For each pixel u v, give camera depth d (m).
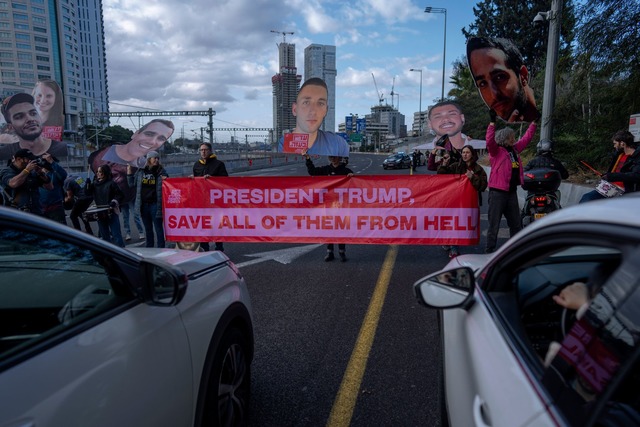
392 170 38.50
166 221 7.57
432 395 3.42
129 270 2.12
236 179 7.29
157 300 2.06
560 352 1.39
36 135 16.69
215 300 2.67
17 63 125.81
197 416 2.30
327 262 7.38
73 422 1.49
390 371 3.80
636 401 1.12
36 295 1.72
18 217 1.73
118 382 1.73
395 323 4.80
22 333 1.59
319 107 11.40
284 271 6.86
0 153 16.36
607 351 1.19
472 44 10.34
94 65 191.00
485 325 1.91
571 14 11.09
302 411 3.25
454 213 6.87
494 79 10.58
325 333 4.59
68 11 139.38
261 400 3.41
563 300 1.77
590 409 1.15
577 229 1.43
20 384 1.39
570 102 13.27
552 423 1.24
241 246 8.72
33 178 7.03
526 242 1.79
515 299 1.96
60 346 1.60
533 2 35.38
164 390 2.00
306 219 7.20
